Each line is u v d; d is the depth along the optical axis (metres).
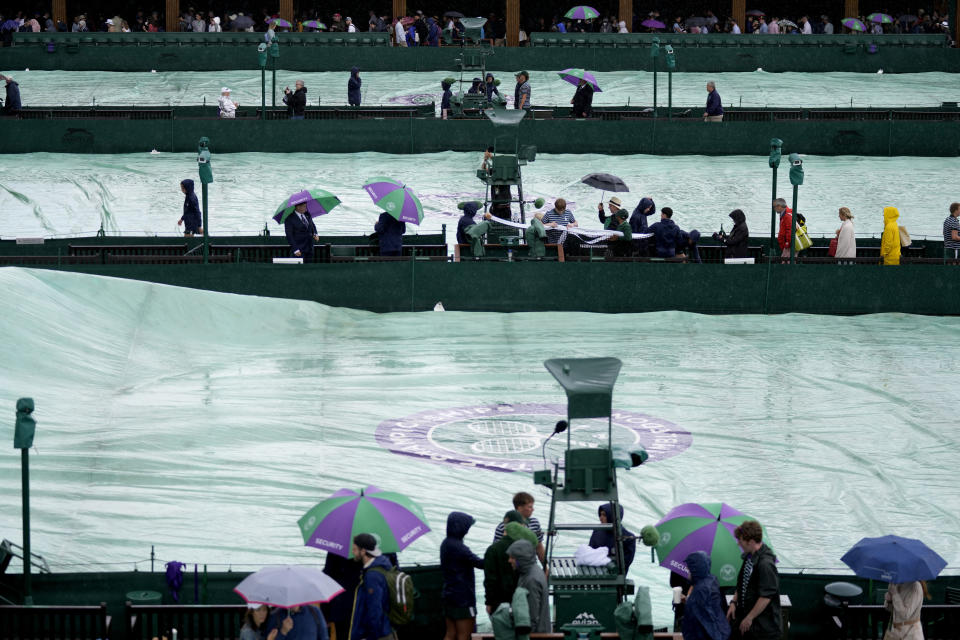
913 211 127.12
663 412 73.50
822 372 80.88
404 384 77.94
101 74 189.50
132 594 46.47
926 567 41.75
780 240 99.94
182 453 65.56
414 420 71.94
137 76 188.50
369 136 142.62
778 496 62.06
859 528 58.78
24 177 131.38
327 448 67.12
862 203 129.00
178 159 139.50
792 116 154.50
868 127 143.38
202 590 46.81
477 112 150.38
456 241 112.19
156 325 85.06
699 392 76.88
